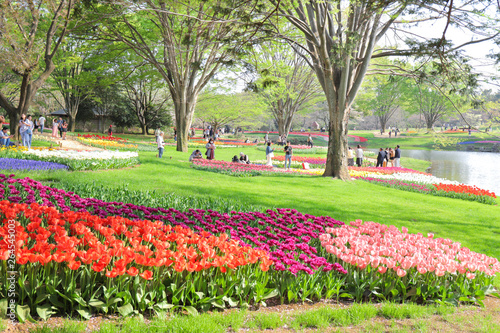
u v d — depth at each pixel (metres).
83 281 3.63
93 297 3.51
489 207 13.28
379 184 16.94
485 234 8.94
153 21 21.81
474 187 15.43
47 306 3.39
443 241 6.51
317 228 6.68
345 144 16.50
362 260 4.68
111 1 13.23
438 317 4.22
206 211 7.53
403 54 13.61
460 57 11.79
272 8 12.64
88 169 13.84
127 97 46.06
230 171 16.95
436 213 10.95
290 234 6.30
